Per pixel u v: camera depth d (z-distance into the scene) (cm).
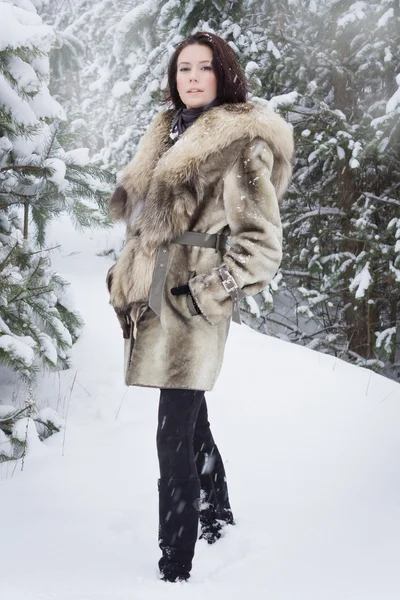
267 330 881
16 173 410
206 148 227
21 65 365
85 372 463
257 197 226
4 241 427
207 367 232
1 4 369
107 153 923
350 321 892
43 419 382
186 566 223
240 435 367
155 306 227
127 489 303
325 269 815
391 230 773
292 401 420
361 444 359
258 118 232
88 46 1106
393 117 714
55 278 448
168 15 790
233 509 282
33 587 211
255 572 230
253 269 223
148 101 819
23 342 382
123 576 225
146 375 229
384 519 274
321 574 229
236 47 773
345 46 818
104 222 428
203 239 231
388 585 221
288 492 301
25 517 275
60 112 409
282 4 809
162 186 230
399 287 793
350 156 785
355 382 456
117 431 379
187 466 228
